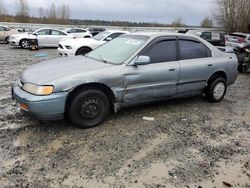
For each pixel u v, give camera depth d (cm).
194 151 396
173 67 512
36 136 419
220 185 322
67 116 451
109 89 454
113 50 523
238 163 371
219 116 537
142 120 496
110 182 317
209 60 573
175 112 545
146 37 511
